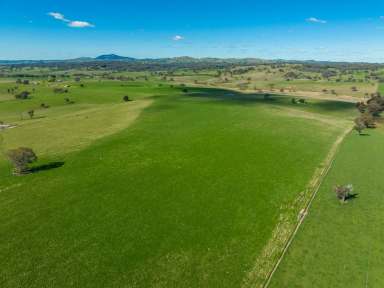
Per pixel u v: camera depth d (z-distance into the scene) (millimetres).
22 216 47969
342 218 47594
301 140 87438
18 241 41906
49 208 50281
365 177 63000
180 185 58594
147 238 42781
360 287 33625
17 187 58281
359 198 54062
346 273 35750
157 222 46656
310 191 56844
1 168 69062
